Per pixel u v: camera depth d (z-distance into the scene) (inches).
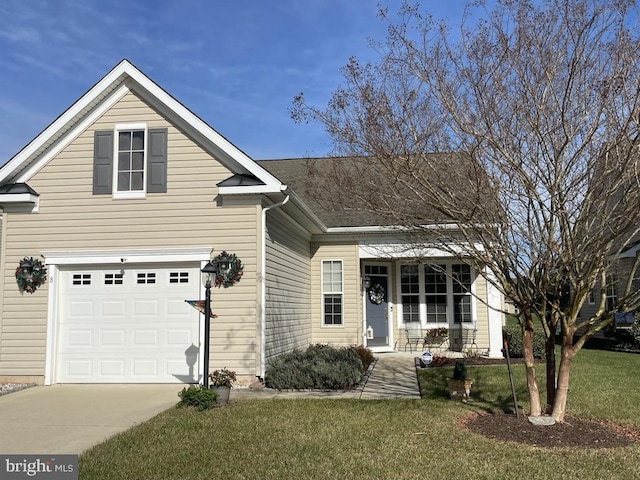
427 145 271.0
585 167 248.2
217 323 407.2
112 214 426.0
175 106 420.2
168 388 397.7
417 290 617.6
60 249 426.0
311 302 597.3
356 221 585.6
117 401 356.5
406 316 616.7
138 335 420.5
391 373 466.3
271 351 429.7
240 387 398.3
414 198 280.4
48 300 423.2
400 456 233.9
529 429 272.1
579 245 250.8
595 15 245.3
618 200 251.1
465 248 283.6
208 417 304.5
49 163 435.2
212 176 421.1
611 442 255.4
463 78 264.4
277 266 456.8
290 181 639.1
